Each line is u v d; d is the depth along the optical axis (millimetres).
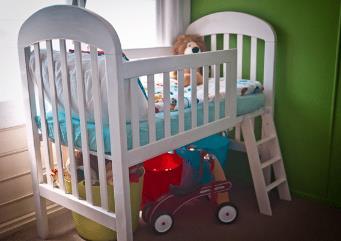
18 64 2027
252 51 2525
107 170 1849
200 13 2803
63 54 1624
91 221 1963
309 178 2492
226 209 2172
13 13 1956
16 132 2070
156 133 1743
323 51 2273
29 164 2160
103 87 1577
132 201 1961
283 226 2160
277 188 2609
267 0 2453
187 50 2582
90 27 1475
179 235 2072
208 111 2012
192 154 2254
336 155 2340
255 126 2666
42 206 2033
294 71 2414
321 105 2344
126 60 1634
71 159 1766
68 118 1704
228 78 2086
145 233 2092
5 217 2094
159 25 2656
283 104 2510
